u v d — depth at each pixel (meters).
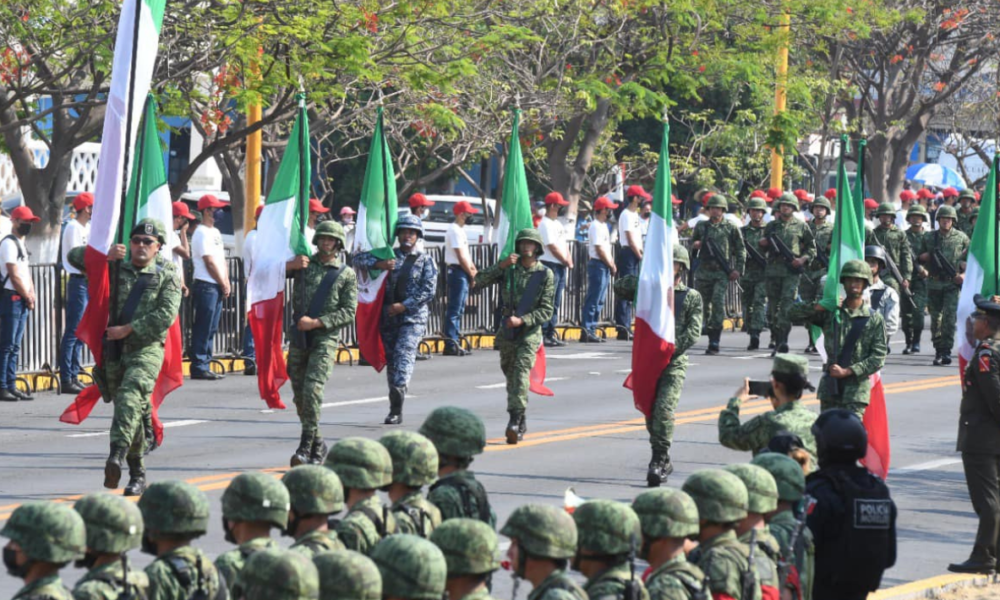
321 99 49.50
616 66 63.53
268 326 31.25
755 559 13.56
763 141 73.88
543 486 28.83
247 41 45.56
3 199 74.12
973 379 23.08
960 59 84.25
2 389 38.81
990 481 23.14
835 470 16.14
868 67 85.06
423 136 68.12
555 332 53.78
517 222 34.53
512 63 61.41
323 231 30.08
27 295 38.53
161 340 26.72
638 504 12.83
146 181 29.27
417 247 37.75
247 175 52.12
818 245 52.97
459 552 11.60
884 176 84.81
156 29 28.14
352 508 14.20
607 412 38.66
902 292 53.50
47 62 48.25
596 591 12.20
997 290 28.92
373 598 10.89
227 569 12.83
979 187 101.88
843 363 27.52
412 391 41.84
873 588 16.19
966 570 23.23
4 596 19.67
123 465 30.03
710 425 36.97
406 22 50.31
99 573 11.91
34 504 11.63
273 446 32.69
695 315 29.19
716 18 63.34
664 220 29.12
